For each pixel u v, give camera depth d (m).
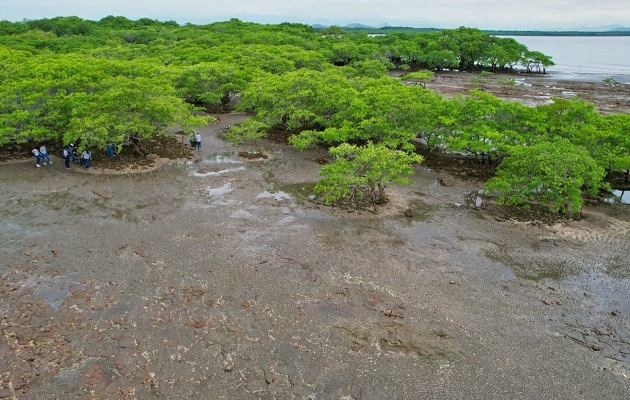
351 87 49.41
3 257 24.12
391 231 28.58
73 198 31.88
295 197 33.41
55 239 26.17
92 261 24.09
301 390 16.53
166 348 18.28
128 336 18.86
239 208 31.17
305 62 75.38
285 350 18.39
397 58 127.06
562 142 33.25
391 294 22.23
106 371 17.09
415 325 20.03
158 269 23.59
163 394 16.22
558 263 25.39
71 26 121.19
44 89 40.44
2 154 39.59
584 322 20.59
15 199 31.31
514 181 30.56
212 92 57.81
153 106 38.66
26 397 15.88
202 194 33.38
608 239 28.14
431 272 24.19
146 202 31.66
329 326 19.83
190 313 20.33
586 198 34.31
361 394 16.44
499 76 108.38
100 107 38.47
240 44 94.75
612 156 34.09
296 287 22.52
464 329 19.91
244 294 21.81
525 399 16.45
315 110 47.06
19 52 64.81
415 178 37.97
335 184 30.58
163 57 78.50
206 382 16.77
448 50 117.25
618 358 18.48
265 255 25.28
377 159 31.31
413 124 40.84
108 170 37.25
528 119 39.53
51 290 21.61
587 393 16.77
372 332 19.52
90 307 20.52
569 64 137.88
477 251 26.42
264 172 38.59
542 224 29.94
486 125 38.81
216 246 26.05
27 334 18.78
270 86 49.47
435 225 29.53
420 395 16.48
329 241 27.06
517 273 24.36
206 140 47.31
